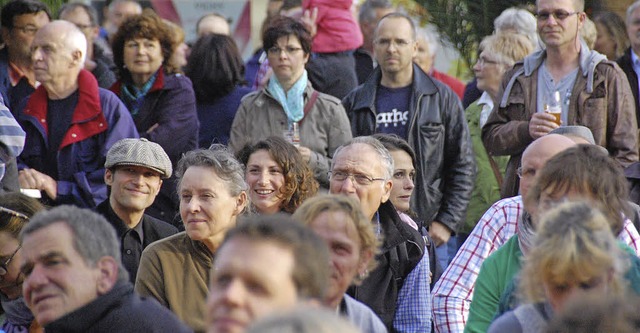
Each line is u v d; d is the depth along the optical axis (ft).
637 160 64.59
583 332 25.20
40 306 34.17
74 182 64.13
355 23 80.12
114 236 35.27
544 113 61.57
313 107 67.67
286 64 67.26
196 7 106.83
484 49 76.02
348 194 50.16
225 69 72.95
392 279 50.78
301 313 20.92
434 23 96.68
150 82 69.26
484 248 47.24
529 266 34.06
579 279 33.14
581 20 64.90
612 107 64.28
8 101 70.13
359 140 51.37
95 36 84.17
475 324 43.83
